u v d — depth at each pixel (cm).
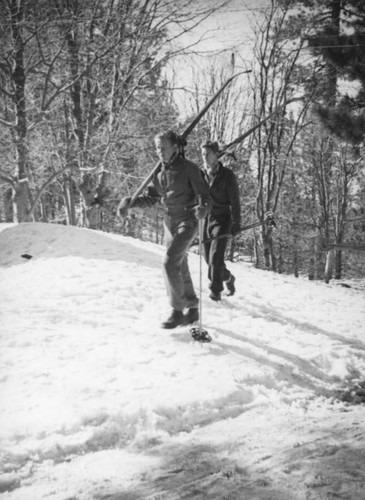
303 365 507
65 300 621
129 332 526
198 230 524
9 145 1650
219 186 625
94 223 1819
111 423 338
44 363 426
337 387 478
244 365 465
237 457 309
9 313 558
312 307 773
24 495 266
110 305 619
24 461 297
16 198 1576
